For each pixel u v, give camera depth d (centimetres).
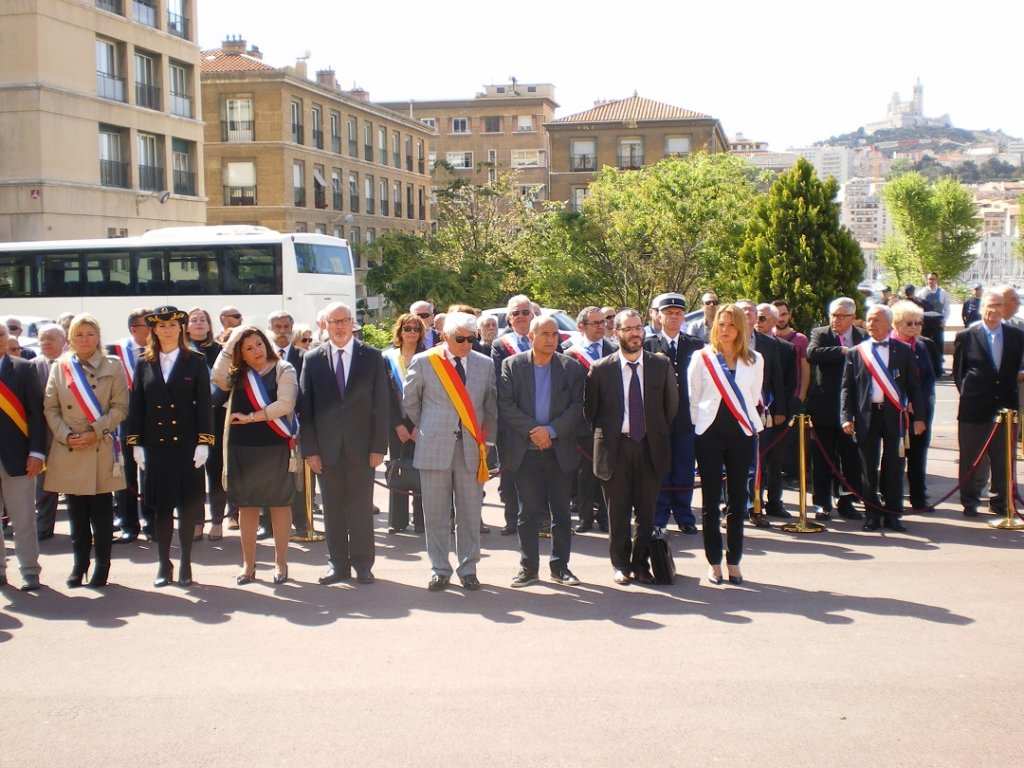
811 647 623
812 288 2044
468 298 3238
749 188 3556
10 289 2508
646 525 774
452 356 777
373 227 5728
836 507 1040
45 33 3169
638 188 3412
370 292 3556
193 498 795
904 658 602
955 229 6197
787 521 995
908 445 989
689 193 3272
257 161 4606
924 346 1035
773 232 2077
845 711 525
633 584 776
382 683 573
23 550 778
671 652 618
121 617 709
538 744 490
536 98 8062
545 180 8100
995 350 989
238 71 4559
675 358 949
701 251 3247
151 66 3741
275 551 843
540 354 775
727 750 481
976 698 540
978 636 641
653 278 3325
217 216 4634
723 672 582
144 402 786
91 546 842
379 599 746
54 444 771
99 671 600
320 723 519
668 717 520
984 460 1020
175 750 490
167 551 794
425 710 533
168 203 3809
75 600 753
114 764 477
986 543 892
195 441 793
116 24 3484
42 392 804
